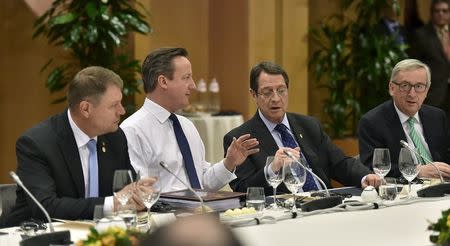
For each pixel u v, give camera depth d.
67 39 6.82
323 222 3.17
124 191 3.07
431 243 2.79
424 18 9.48
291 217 3.26
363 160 4.84
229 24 8.54
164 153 4.23
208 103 8.38
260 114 4.52
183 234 1.16
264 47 8.44
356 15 8.84
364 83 8.68
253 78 4.52
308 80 8.82
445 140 5.01
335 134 8.61
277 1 8.48
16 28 7.67
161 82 4.24
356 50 8.62
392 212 3.40
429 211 3.44
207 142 7.56
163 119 4.27
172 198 3.49
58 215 3.39
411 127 4.88
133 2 8.04
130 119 4.29
